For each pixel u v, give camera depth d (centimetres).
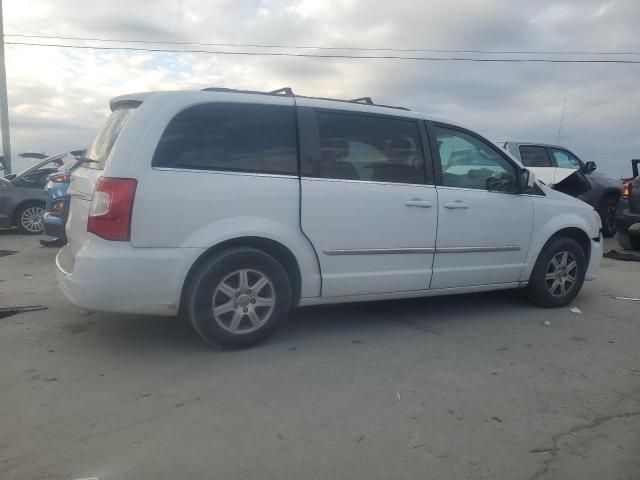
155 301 391
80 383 367
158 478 266
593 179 1194
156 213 381
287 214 422
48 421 317
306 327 493
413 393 365
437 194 488
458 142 516
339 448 296
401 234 471
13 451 286
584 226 586
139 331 467
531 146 1114
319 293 448
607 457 297
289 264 436
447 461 288
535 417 338
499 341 472
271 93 453
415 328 501
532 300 579
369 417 331
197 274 401
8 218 1117
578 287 589
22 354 415
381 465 282
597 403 360
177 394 354
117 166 377
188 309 406
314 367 403
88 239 385
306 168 433
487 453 296
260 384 372
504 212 528
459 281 513
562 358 437
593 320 543
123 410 332
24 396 347
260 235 412
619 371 414
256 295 423
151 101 396
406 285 484
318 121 443
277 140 425
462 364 418
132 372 387
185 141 395
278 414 331
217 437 304
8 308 518
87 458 281
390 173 470
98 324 484
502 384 384
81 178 421
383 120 474
